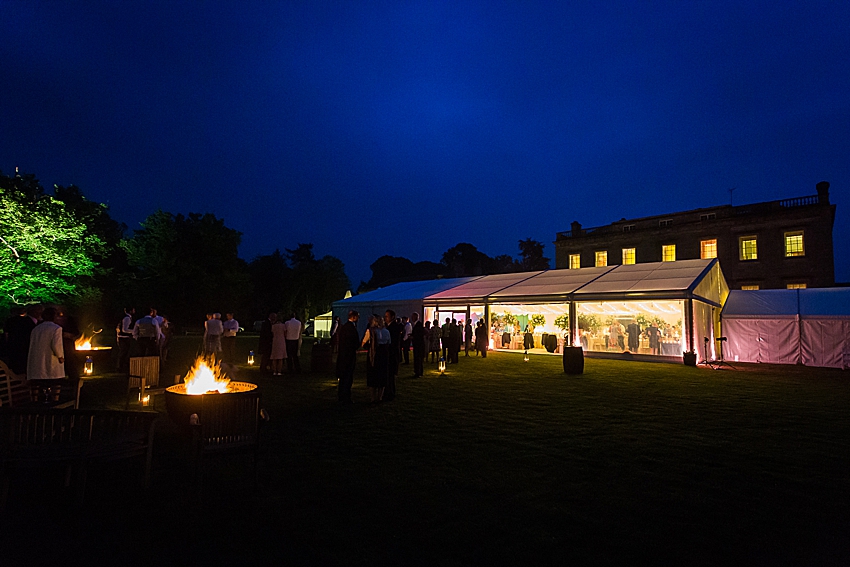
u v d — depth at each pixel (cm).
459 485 439
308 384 1084
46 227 2038
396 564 298
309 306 5906
